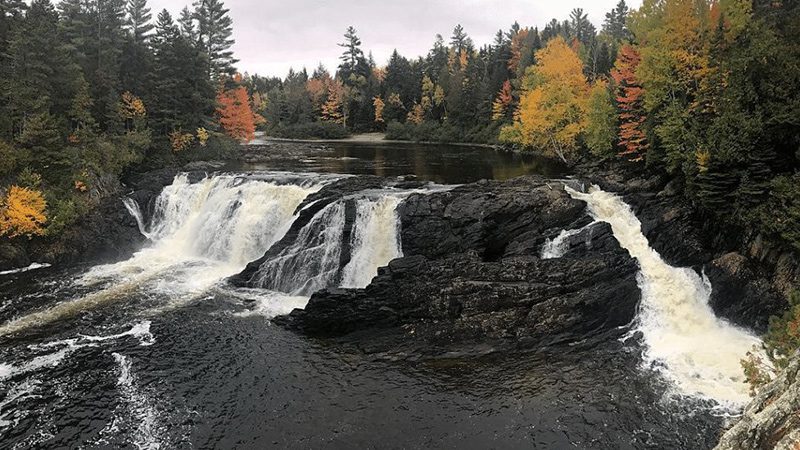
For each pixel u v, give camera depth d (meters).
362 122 125.50
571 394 20.55
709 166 28.03
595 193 33.97
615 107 42.25
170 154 54.88
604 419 19.03
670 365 22.34
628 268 26.94
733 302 26.06
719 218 28.67
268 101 151.62
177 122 56.56
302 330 25.92
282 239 33.34
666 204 31.50
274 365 22.89
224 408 19.88
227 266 35.94
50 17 47.41
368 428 18.81
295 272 31.84
